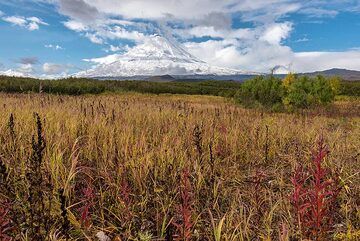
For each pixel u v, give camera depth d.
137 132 7.89
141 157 5.55
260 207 4.31
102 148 6.36
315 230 3.38
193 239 3.80
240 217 4.04
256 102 27.14
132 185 5.11
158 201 4.52
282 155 7.50
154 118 10.35
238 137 8.50
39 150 3.88
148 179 5.27
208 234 3.94
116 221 4.13
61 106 11.64
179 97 55.19
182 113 11.43
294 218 4.01
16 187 4.27
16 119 7.57
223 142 7.78
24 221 3.67
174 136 7.57
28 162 4.73
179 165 5.73
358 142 8.93
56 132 6.53
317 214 3.37
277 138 8.92
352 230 3.76
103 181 5.18
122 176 5.03
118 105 13.31
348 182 5.37
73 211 4.20
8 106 10.11
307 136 9.53
